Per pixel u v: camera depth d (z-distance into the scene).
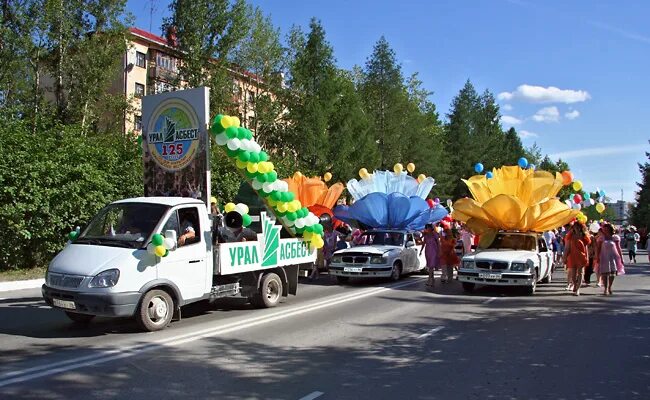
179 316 8.85
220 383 5.86
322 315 10.23
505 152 75.38
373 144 41.53
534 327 9.35
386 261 15.53
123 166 19.78
